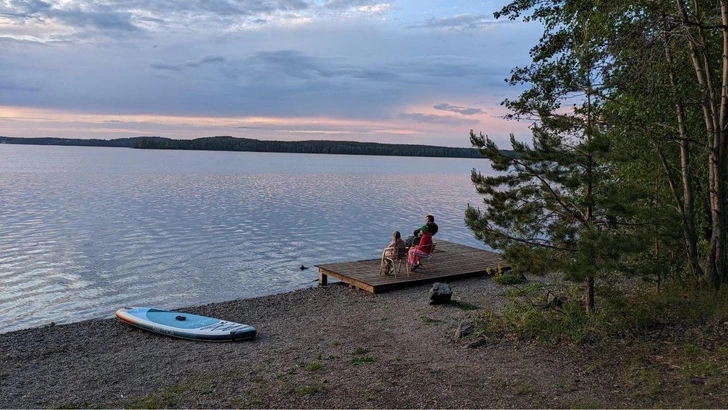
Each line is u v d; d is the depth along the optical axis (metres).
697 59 8.53
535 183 7.40
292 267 18.53
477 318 8.60
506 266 13.67
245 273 17.50
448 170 128.38
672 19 8.13
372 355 7.29
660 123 8.74
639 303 7.73
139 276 16.95
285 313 10.80
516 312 8.20
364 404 5.21
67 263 18.70
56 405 5.95
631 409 4.60
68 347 8.69
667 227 6.88
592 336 6.88
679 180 9.48
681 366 5.57
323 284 14.09
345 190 55.69
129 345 8.75
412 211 36.75
